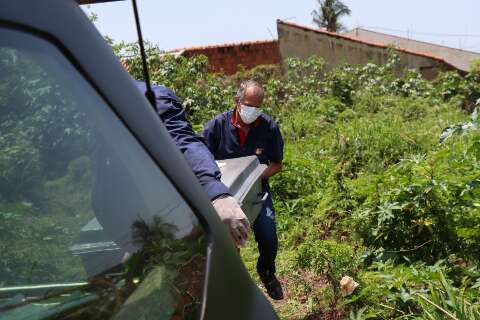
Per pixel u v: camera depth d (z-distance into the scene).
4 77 1.38
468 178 4.94
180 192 1.73
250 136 5.16
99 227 1.50
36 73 1.43
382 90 15.34
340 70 16.22
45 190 1.43
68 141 1.48
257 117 5.05
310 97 14.33
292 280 5.32
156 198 1.65
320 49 23.72
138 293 1.53
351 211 6.25
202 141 2.71
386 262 5.03
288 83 16.08
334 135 9.63
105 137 1.56
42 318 1.36
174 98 2.84
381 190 5.56
